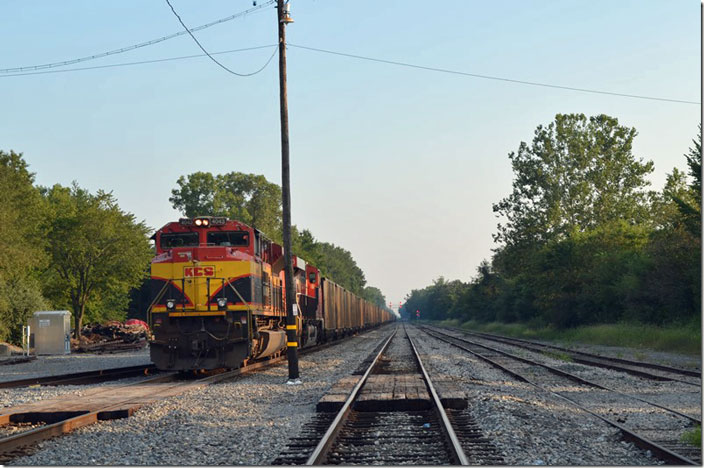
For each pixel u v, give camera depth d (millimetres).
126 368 23875
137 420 12398
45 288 56594
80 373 22844
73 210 59719
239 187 107875
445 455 8992
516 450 9273
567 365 24891
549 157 73625
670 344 31766
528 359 28891
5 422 12477
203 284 20422
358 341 51906
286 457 8922
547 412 12891
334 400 13125
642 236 54688
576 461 8664
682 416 12164
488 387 17516
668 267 38312
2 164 55031
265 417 12805
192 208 101625
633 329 38688
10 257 45500
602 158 73875
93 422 12266
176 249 20828
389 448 9539
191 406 14055
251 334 20641
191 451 9734
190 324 20562
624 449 9461
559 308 54469
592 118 74812
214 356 20547
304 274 33562
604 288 48625
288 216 20375
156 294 20719
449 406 13320
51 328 39812
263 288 22781
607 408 13617
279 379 20406
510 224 75438
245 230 21688
